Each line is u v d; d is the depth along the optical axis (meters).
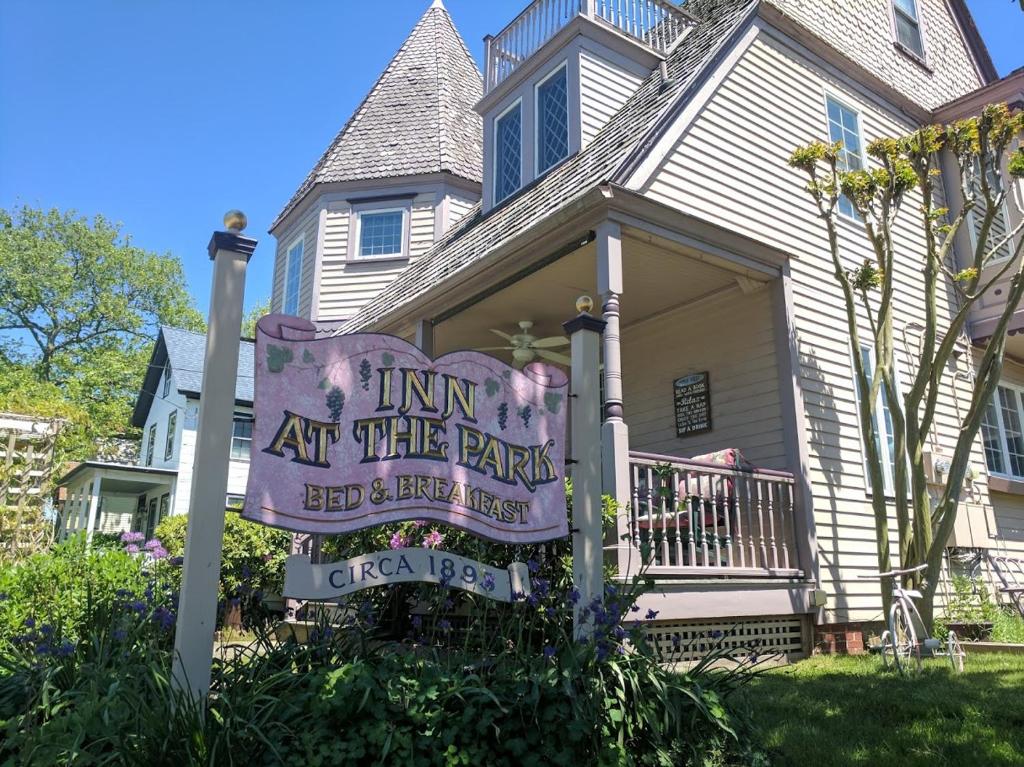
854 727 4.17
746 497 7.36
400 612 4.94
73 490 22.41
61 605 4.95
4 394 27.66
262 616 4.13
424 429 3.81
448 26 18.19
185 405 20.77
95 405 32.44
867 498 8.21
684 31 10.70
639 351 9.69
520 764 3.00
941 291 10.45
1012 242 10.35
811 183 7.65
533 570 4.51
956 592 8.83
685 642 6.12
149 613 3.70
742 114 8.44
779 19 9.21
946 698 4.57
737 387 8.32
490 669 3.59
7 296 35.34
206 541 3.12
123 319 37.22
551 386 4.32
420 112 16.36
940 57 12.68
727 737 3.51
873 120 10.38
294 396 3.50
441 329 10.45
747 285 8.23
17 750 2.74
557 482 4.18
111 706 2.69
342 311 15.12
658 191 7.27
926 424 7.02
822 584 7.42
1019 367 11.54
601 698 3.21
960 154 7.28
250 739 2.74
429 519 3.71
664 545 6.00
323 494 3.46
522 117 10.48
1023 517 10.81
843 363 8.56
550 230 7.17
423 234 15.22
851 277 8.91
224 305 3.34
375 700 2.96
